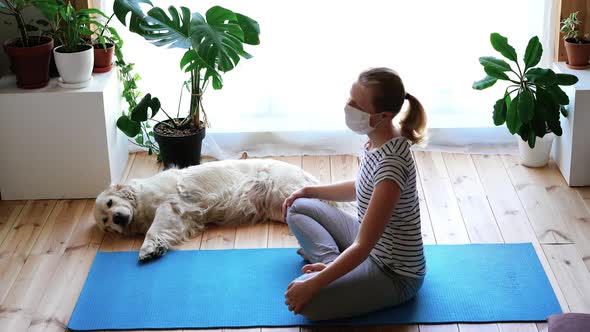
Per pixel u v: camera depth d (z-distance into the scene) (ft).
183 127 12.27
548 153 12.19
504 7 12.34
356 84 8.13
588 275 9.49
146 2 11.19
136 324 8.77
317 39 12.46
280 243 10.41
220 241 10.50
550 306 8.91
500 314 8.79
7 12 11.82
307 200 9.49
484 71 11.78
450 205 11.27
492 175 12.14
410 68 12.73
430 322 8.66
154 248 10.03
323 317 8.56
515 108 11.32
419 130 8.44
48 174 11.53
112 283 9.53
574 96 11.21
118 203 10.45
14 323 8.84
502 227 10.64
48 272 9.82
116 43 12.05
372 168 8.42
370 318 8.71
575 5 12.06
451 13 12.35
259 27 11.67
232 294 9.25
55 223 11.00
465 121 13.05
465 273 9.54
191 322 8.77
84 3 11.83
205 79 11.78
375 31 12.44
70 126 11.23
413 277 8.69
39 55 10.97
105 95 11.27
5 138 11.27
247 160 11.41
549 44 12.51
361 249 8.12
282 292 9.25
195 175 11.00
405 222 8.50
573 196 11.39
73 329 8.70
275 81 12.78
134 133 11.82
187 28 11.18
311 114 13.02
